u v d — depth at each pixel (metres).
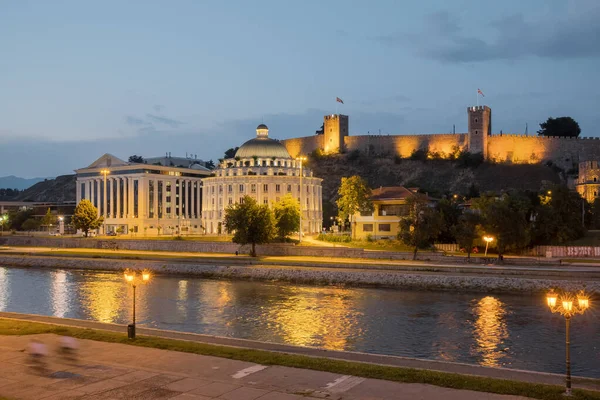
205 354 43.78
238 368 39.84
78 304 94.88
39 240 199.88
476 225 127.56
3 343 47.50
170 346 46.12
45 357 43.06
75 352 44.56
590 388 36.03
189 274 130.00
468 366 41.66
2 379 37.44
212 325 76.31
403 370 38.78
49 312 88.25
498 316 80.62
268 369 39.59
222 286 113.19
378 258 132.75
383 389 34.88
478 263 121.44
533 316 80.25
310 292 104.06
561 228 138.12
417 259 128.50
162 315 83.94
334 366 39.72
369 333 70.94
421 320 78.50
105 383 36.47
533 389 34.50
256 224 141.88
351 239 162.50
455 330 72.25
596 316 79.56
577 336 68.44
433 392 34.28
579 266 113.38
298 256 143.12
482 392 34.22
